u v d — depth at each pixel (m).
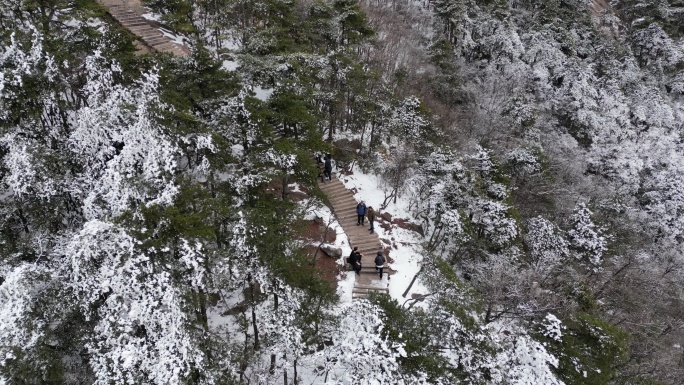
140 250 10.85
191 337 11.29
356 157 24.59
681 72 47.69
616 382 14.43
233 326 14.90
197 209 12.68
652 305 23.69
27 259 12.81
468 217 21.00
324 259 19.05
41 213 13.39
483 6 45.88
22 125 13.80
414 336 12.23
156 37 26.39
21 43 14.99
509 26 41.91
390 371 10.91
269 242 13.05
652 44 49.97
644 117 40.25
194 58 17.72
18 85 13.48
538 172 27.00
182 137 13.98
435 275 17.17
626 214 29.98
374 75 25.23
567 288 19.95
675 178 34.16
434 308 13.77
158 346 10.51
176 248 11.45
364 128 26.50
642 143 38.38
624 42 51.16
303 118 18.34
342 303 16.97
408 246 21.19
